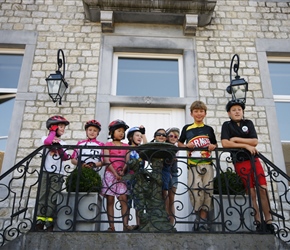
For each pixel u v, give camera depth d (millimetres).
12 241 3354
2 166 4871
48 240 3363
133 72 5863
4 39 5676
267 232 3482
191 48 5809
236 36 5938
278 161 5059
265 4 6191
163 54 5930
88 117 5219
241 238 3414
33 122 5148
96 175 3984
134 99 5391
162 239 3389
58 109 5250
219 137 5160
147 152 3803
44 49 5676
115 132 4328
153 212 3623
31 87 5379
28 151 4973
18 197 4703
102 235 3395
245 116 5328
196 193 3982
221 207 3553
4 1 5977
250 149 3812
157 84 5797
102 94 5391
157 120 5438
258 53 5820
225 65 5699
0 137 5250
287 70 5945
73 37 5797
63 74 5242
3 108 5449
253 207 3666
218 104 5406
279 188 4883
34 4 6000
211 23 6016
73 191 3855
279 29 6027
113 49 5809
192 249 3359
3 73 5676
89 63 5609
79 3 6070
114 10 5719
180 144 4285
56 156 4016
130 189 3715
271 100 5461
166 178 4180
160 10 5738
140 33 5887
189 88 5512
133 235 3402
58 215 3730
